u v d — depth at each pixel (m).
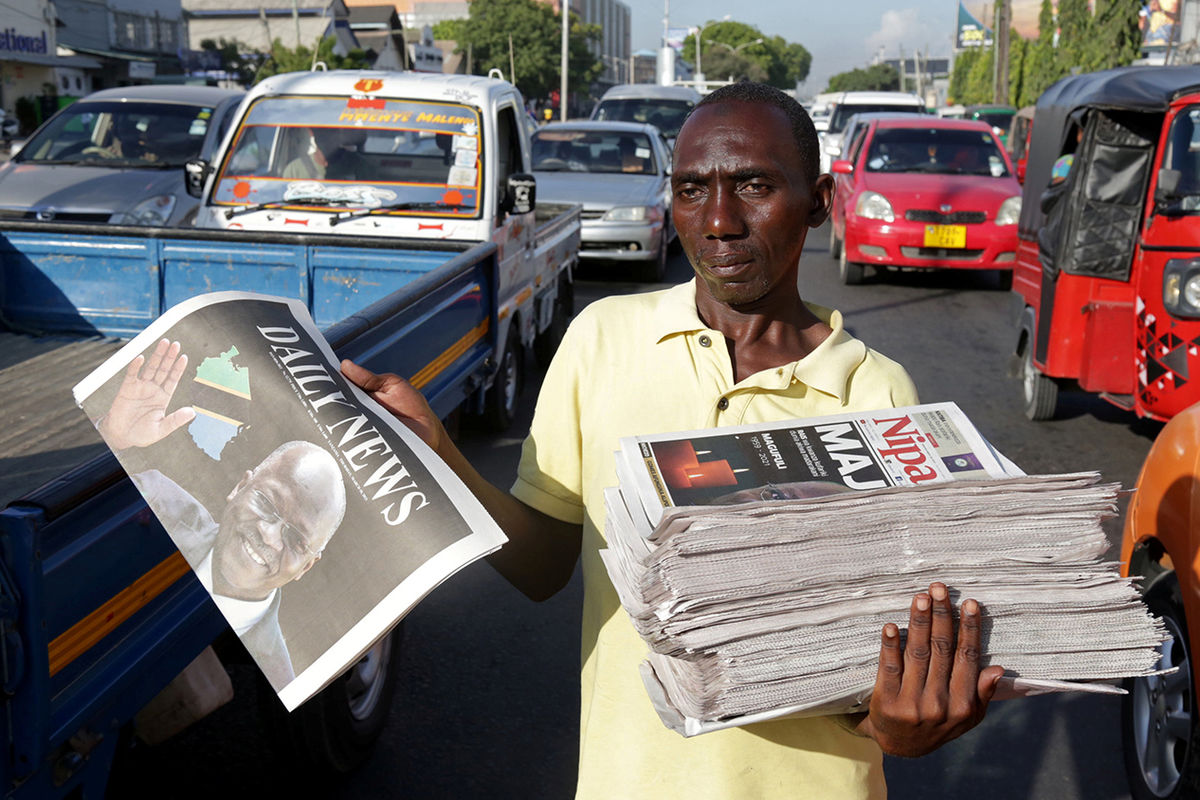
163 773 3.12
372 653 3.16
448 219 5.72
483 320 4.99
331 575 1.22
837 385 1.48
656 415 1.48
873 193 12.09
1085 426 7.03
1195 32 29.83
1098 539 1.22
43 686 1.65
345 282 4.94
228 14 62.31
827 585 1.16
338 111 5.98
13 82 39.09
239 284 4.94
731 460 1.28
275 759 2.96
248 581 1.24
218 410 1.31
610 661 1.46
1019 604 1.17
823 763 1.40
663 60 50.47
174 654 2.11
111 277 4.94
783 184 1.39
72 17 45.72
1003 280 12.99
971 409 7.43
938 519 1.20
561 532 1.64
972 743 3.48
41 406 3.89
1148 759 3.10
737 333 1.52
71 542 1.75
